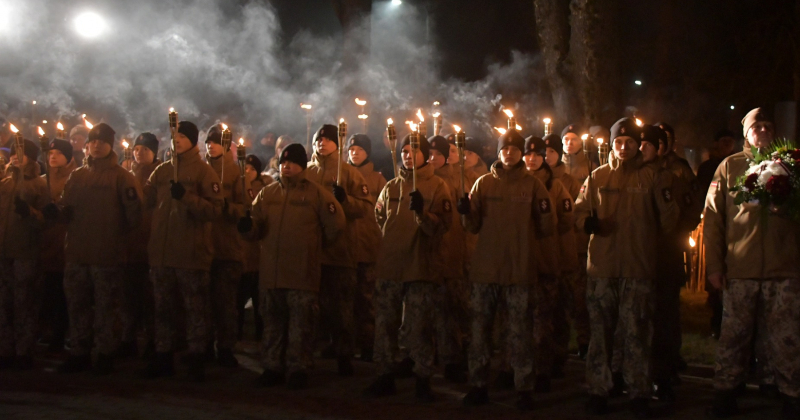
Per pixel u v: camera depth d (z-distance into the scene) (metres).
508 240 6.36
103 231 7.38
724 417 6.05
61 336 8.66
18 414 5.96
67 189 7.54
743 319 6.03
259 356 8.45
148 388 6.88
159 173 7.41
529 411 6.24
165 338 7.27
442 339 7.32
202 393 6.73
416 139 6.49
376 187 8.77
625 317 6.14
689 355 8.42
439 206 6.70
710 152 9.46
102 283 7.38
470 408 6.31
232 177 8.17
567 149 8.68
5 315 7.71
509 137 6.41
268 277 6.92
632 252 6.11
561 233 7.18
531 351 6.31
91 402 6.36
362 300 8.35
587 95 12.43
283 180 7.04
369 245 8.37
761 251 5.91
